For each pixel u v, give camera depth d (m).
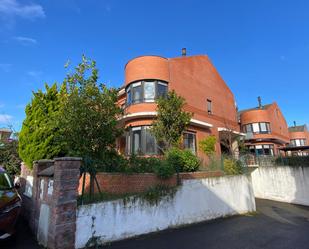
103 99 9.42
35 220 7.11
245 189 13.62
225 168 13.20
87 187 7.43
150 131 13.64
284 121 39.88
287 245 7.34
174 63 18.70
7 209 6.18
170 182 9.36
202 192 10.48
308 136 46.69
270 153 31.50
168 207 8.70
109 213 6.88
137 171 9.01
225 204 11.70
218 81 24.38
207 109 21.50
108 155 9.36
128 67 17.58
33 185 7.85
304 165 18.02
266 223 10.59
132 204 7.52
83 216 6.31
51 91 11.88
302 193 17.67
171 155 10.88
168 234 7.95
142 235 7.58
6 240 6.53
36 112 11.24
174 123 12.96
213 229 8.98
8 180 7.74
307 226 10.35
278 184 19.64
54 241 5.65
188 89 19.52
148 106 15.98
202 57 22.44
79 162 6.42
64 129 8.95
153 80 16.78
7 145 14.19
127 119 16.27
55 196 5.96
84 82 9.72
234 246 7.03
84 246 6.18
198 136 19.36
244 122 34.09
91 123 9.02
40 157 10.18
